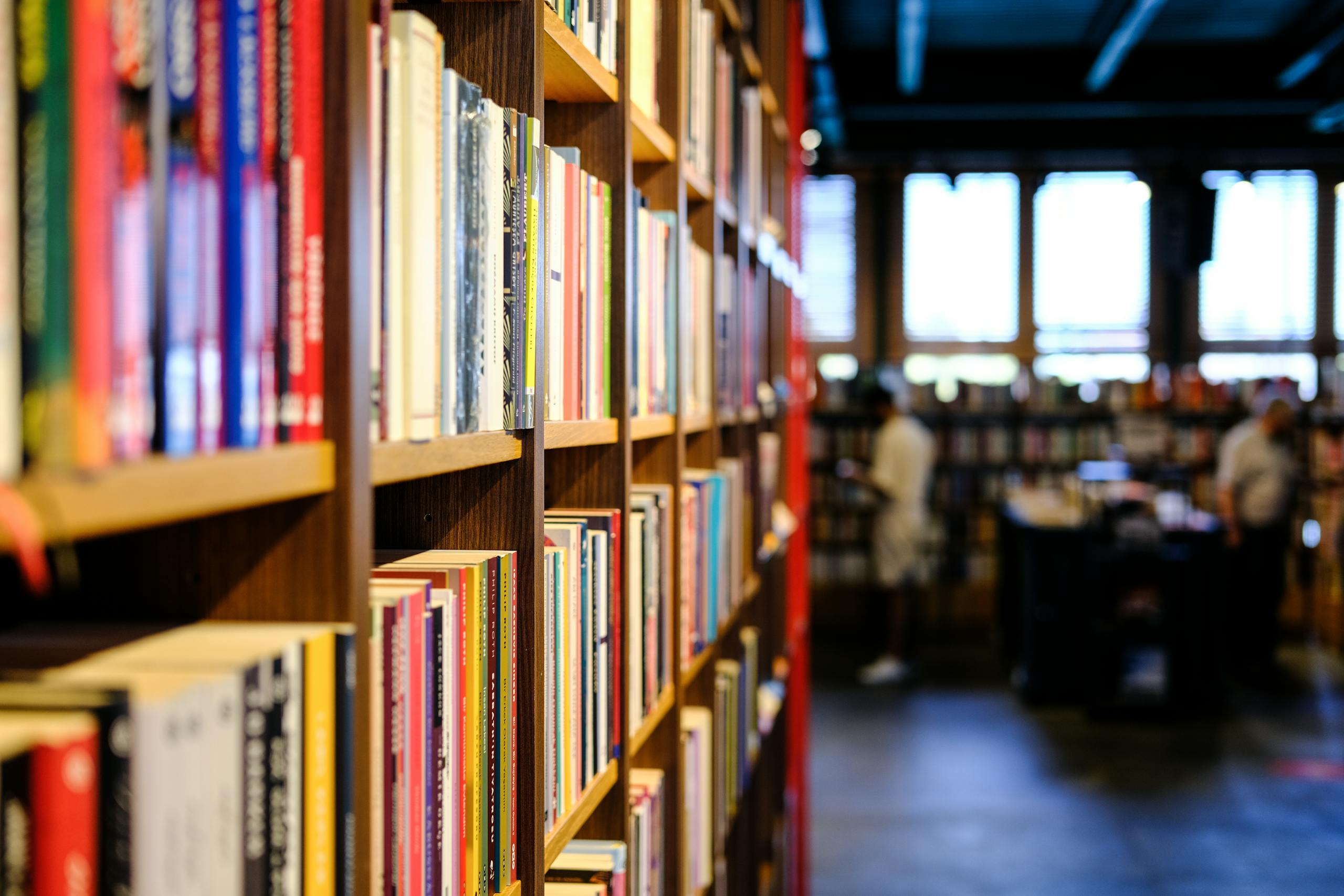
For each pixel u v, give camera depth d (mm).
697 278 2158
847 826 5305
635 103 1655
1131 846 5008
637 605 1641
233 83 636
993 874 4734
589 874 1437
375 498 1230
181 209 593
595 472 1550
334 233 740
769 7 3441
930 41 7980
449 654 993
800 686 4359
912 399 9805
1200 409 9508
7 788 512
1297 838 5074
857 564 9781
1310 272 9539
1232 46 7977
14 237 505
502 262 1090
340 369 747
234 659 671
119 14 542
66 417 509
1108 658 6945
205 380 616
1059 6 7219
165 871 586
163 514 562
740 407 2689
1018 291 9789
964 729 6828
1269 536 8008
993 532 9750
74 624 778
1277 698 7438
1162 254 8617
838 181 9914
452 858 1000
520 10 1181
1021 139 9125
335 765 757
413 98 864
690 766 2039
